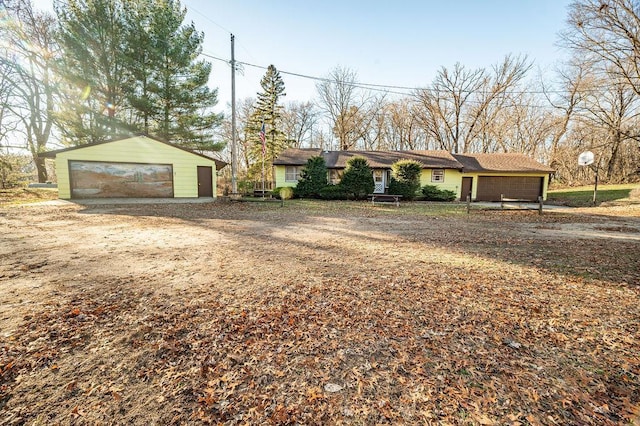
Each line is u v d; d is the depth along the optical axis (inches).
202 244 252.1
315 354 98.1
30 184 799.1
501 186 844.6
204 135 839.7
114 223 350.9
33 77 736.3
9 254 210.7
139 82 757.9
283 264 197.2
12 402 75.7
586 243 266.8
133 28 709.9
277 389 82.0
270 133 1246.9
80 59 668.1
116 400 77.2
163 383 84.0
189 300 138.5
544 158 1162.0
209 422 70.5
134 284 157.3
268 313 126.1
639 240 281.4
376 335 109.8
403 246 252.7
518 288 156.6
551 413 73.1
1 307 127.5
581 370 90.3
